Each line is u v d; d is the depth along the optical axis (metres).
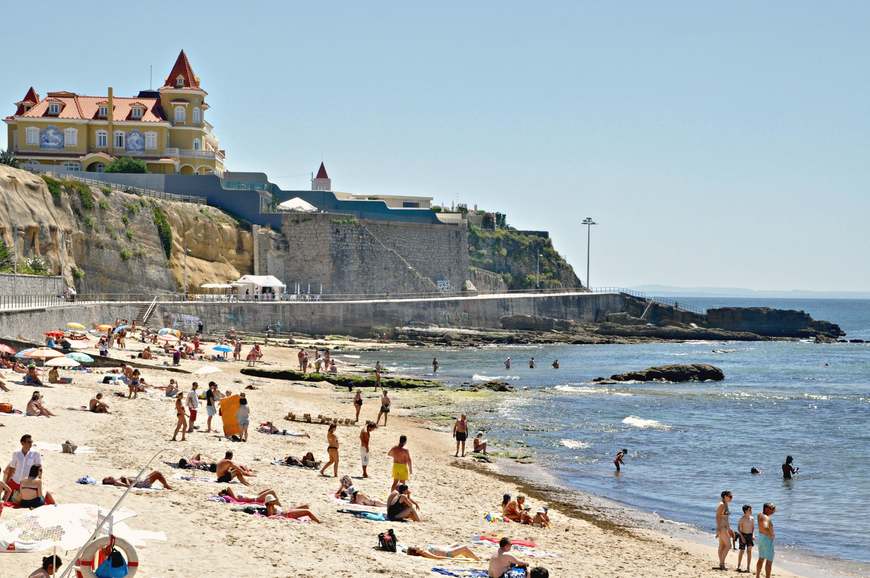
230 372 71.19
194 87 131.50
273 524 23.89
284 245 129.12
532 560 25.31
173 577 18.39
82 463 28.95
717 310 166.12
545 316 155.25
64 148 126.31
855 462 46.62
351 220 134.75
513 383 81.56
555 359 107.62
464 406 63.34
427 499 33.09
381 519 27.72
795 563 29.08
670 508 36.06
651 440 52.12
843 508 36.78
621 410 64.69
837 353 133.12
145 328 88.12
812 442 53.03
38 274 88.69
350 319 117.00
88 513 19.44
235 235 123.00
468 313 138.25
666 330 154.88
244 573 19.20
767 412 66.62
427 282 147.75
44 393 44.38
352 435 46.62
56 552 18.45
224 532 22.31
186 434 38.50
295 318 111.12
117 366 61.88
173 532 21.73
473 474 39.97
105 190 109.44
